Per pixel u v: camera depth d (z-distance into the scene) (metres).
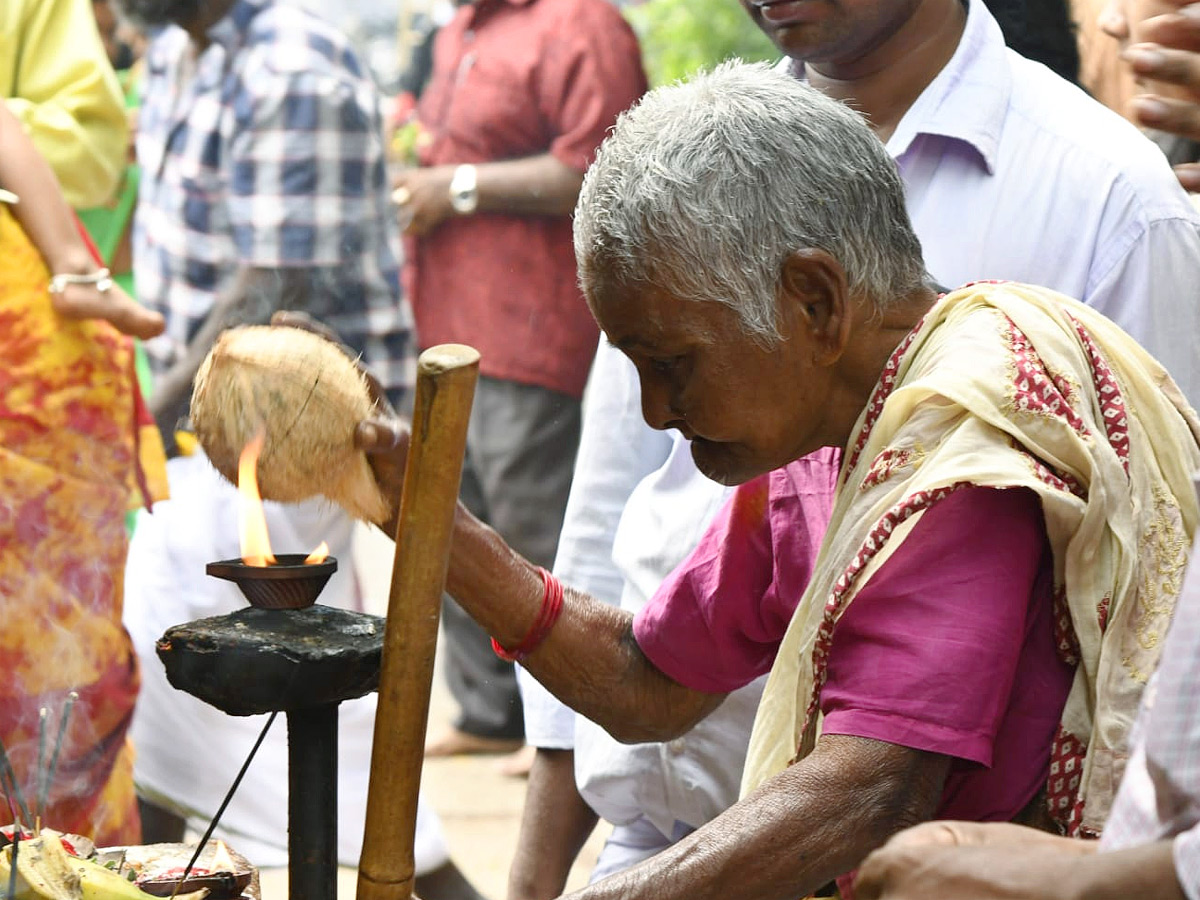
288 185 4.48
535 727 2.74
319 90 4.48
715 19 8.12
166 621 3.69
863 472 1.76
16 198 3.10
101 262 3.21
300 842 1.62
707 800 2.47
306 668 1.52
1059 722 1.72
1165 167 2.46
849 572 1.71
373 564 6.87
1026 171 2.46
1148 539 1.72
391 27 10.23
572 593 2.14
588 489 2.77
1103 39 3.41
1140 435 1.76
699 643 2.11
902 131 2.49
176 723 3.68
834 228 1.74
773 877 1.61
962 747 1.64
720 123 1.73
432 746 5.29
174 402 4.59
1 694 3.03
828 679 1.75
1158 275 2.40
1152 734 1.26
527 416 5.15
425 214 5.05
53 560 3.10
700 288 1.71
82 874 1.55
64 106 3.85
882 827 1.63
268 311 4.54
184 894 1.70
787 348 1.76
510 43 5.05
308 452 1.67
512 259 5.07
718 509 2.44
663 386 1.81
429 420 1.49
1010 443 1.70
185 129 4.62
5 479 3.03
